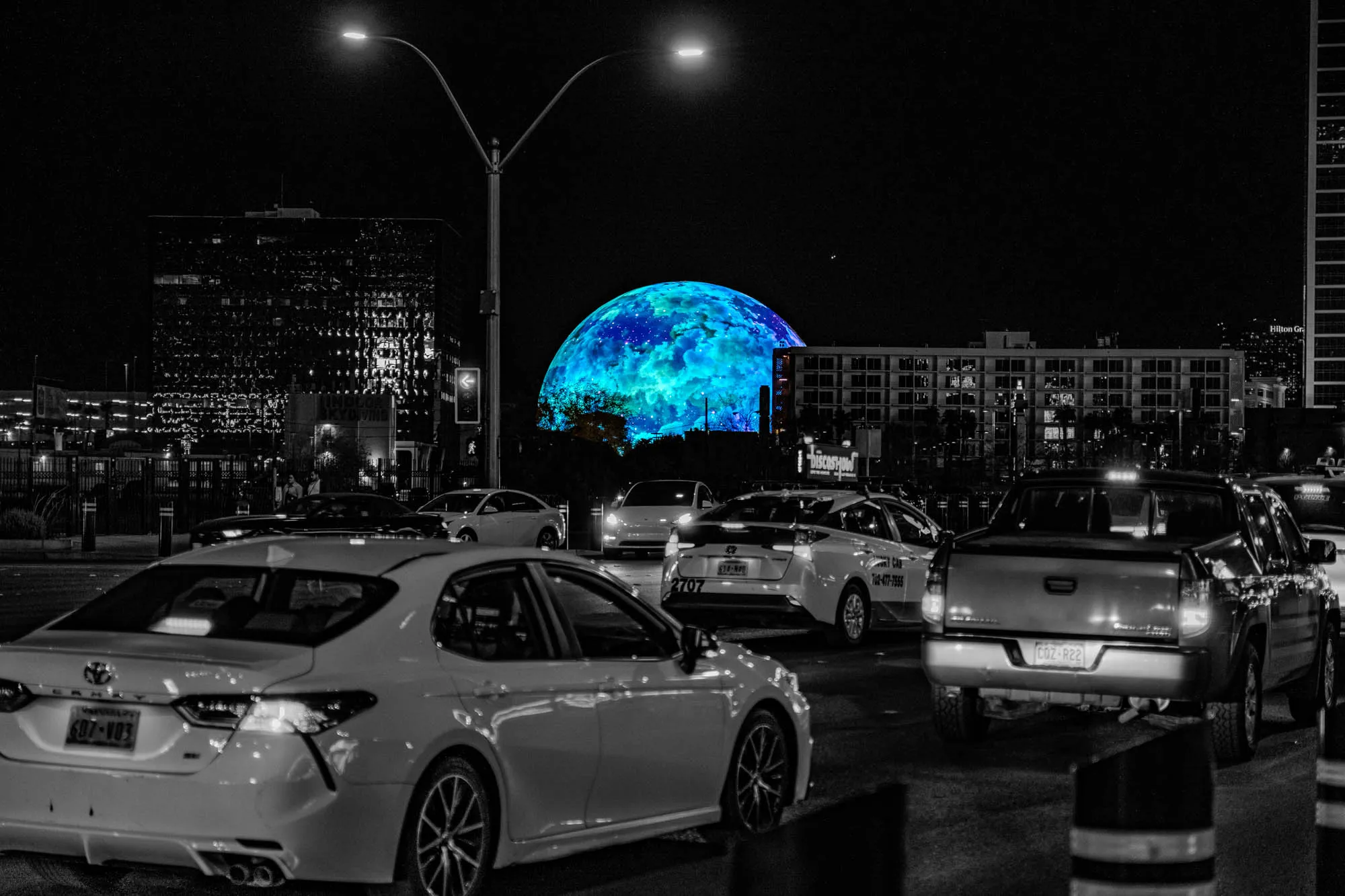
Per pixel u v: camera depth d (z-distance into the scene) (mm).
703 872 6953
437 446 110375
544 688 6457
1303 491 18984
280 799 5508
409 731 5816
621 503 33688
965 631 10023
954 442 192000
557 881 6789
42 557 32344
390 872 5730
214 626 6199
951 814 8289
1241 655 9930
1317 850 7395
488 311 27000
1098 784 7465
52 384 88938
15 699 5922
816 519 16562
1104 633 9664
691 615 17016
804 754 8094
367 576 6293
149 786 5613
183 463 44188
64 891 6516
